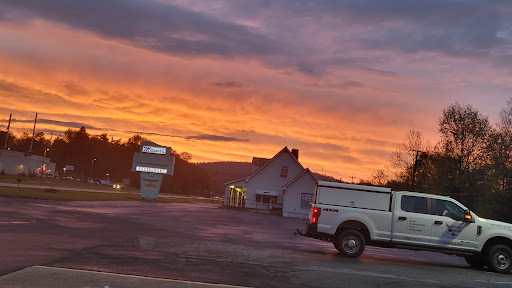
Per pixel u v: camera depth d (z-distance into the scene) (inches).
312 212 575.8
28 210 833.5
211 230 813.9
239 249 540.4
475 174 2102.6
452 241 557.0
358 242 561.3
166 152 2561.5
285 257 504.7
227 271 392.5
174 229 756.6
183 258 440.8
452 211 569.0
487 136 2146.9
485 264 559.8
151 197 2532.0
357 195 576.1
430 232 561.0
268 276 386.3
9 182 2255.2
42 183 2775.6
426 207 569.9
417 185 2573.8
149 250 474.6
